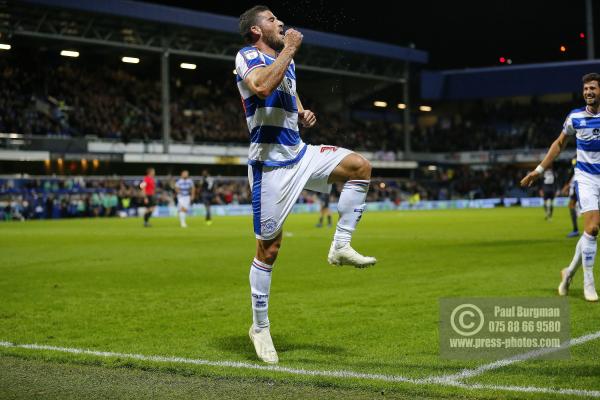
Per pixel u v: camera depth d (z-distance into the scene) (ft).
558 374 13.73
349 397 12.34
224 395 12.64
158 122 148.66
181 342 17.72
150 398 12.54
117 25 123.54
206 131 152.46
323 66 158.40
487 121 198.18
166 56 131.23
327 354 16.03
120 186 127.13
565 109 183.42
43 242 55.62
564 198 159.84
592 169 23.41
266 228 15.88
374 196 164.66
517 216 96.12
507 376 13.60
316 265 36.06
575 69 175.01
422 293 25.22
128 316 21.79
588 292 22.65
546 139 178.29
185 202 80.69
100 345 17.42
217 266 36.65
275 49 15.96
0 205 110.32
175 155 133.69
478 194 176.04
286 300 24.50
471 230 64.64
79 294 26.68
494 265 33.88
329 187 16.62
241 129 163.53
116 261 39.55
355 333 18.48
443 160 190.60
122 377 14.14
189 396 12.64
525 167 189.37
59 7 111.34
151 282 30.17
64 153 120.88
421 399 12.17
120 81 153.07
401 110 207.00
